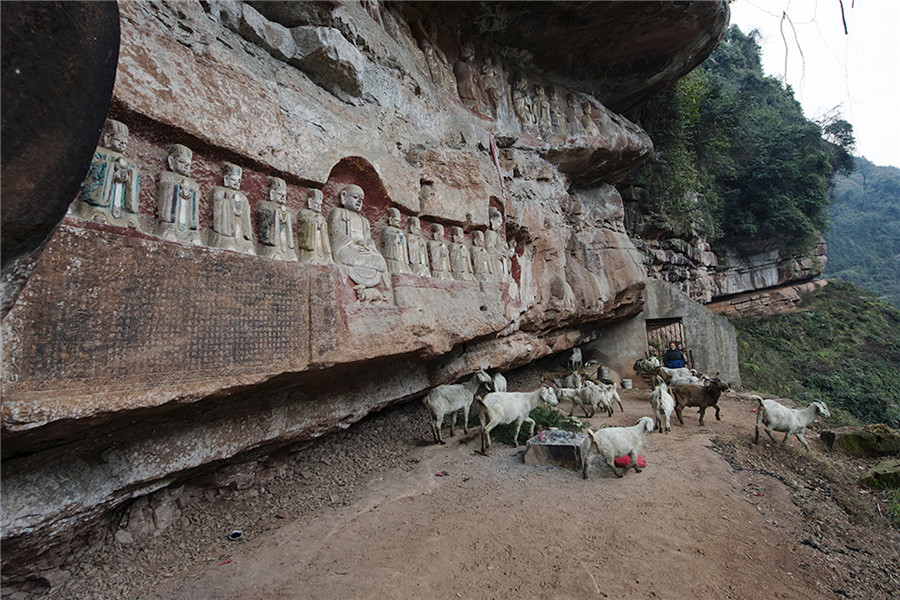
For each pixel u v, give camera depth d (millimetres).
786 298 29609
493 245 9531
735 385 14672
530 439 7098
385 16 8086
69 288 3145
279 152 5148
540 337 12523
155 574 4004
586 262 13664
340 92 6320
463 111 9891
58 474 3602
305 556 4246
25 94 1816
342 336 5445
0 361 2432
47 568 3713
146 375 3543
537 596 3740
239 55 4949
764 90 31656
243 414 5082
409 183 7320
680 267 22234
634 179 19219
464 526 4832
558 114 12672
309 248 5387
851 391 20484
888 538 5328
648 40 12039
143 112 3807
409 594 3697
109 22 2197
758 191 26234
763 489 6227
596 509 5297
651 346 16938
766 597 3924
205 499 5129
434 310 7203
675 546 4570
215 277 4180
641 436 6504
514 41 11156
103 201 3516
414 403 9203
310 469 6316
